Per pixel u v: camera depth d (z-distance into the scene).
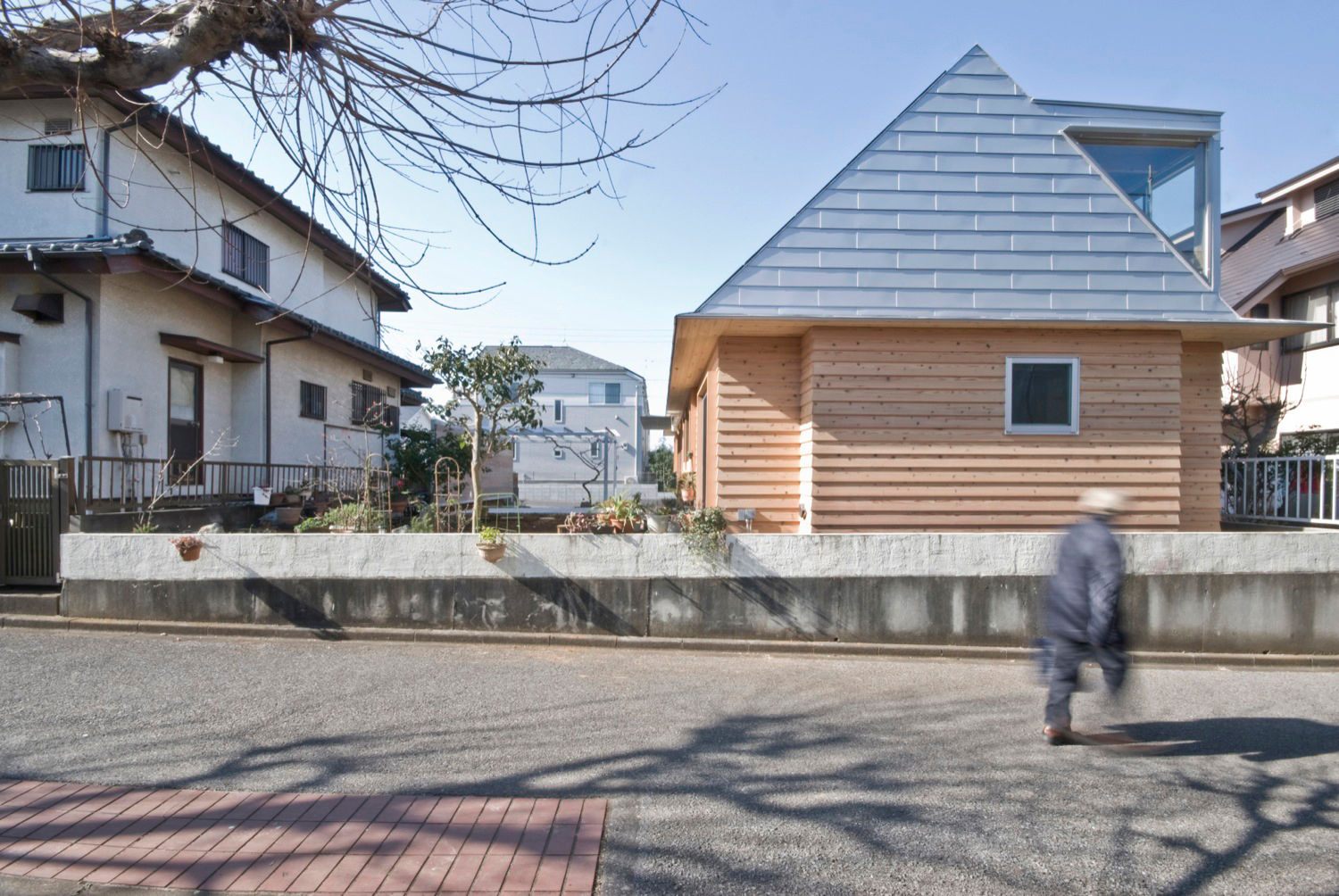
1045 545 7.62
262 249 14.76
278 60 4.02
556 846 3.57
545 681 6.22
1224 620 7.63
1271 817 4.02
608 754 4.69
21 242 10.14
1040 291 9.26
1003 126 9.43
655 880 3.32
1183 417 10.05
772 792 4.19
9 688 5.70
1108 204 9.38
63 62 3.58
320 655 6.82
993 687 6.38
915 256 9.21
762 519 9.70
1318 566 7.63
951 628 7.59
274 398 13.97
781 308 9.06
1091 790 4.31
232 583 7.62
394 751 4.67
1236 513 10.86
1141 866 3.51
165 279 10.91
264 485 12.09
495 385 9.69
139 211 11.84
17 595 7.70
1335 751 5.02
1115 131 9.61
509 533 7.67
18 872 3.32
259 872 3.34
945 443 9.27
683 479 15.41
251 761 4.49
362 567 7.59
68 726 4.98
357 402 17.69
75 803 3.94
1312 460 9.55
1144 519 9.30
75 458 8.09
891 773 4.49
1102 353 9.39
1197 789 4.36
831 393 9.24
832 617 7.59
